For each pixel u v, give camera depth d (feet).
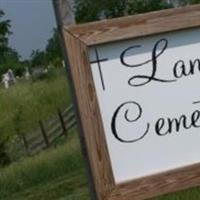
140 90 12.05
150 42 12.11
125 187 11.82
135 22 11.93
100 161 11.70
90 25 11.73
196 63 12.36
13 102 70.44
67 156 38.42
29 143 63.26
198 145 12.32
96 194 11.75
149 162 12.05
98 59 11.84
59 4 11.63
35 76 92.63
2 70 145.18
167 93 12.19
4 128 63.26
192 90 12.32
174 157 12.21
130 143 11.97
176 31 12.23
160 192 12.03
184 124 12.28
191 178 12.21
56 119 68.54
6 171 39.58
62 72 89.66
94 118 11.73
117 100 11.93
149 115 12.09
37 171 36.81
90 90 11.73
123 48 11.96
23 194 34.40
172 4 82.94
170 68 12.21
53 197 31.86
